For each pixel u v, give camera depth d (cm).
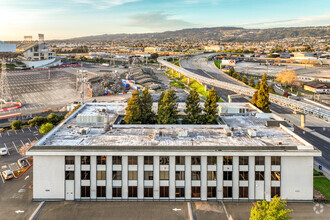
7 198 6078
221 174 5947
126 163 5922
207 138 6825
